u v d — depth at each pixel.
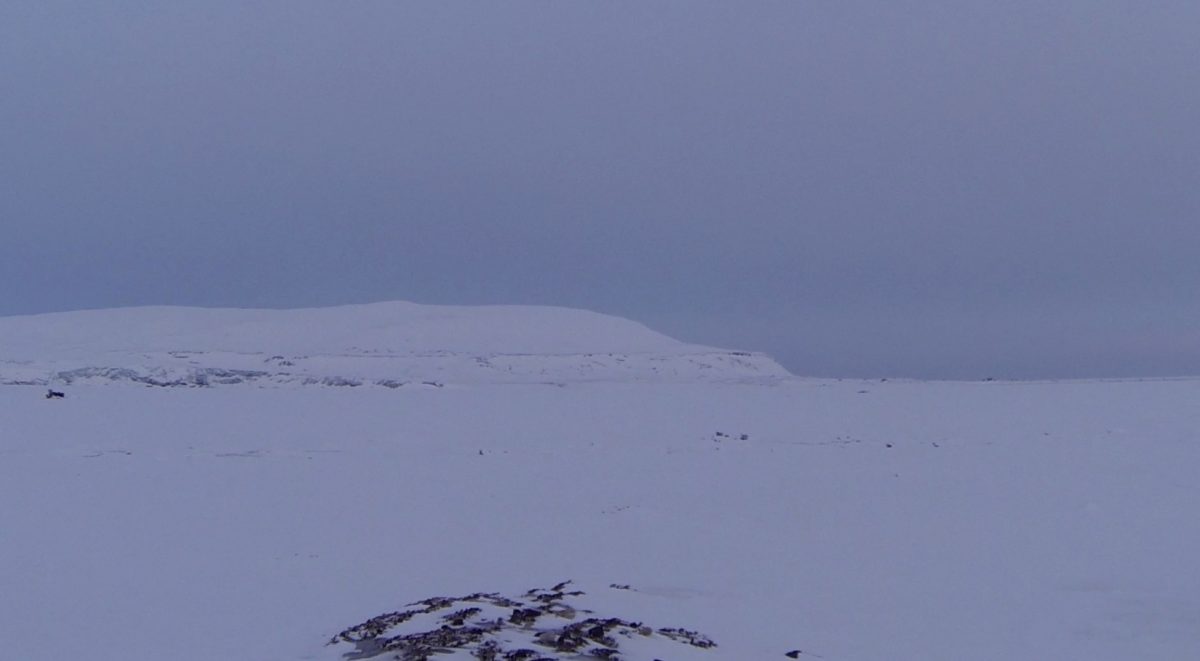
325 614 11.30
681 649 9.56
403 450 27.19
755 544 15.80
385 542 15.84
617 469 23.92
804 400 43.78
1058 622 11.56
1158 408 37.19
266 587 12.73
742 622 11.23
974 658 10.24
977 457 25.58
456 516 18.08
